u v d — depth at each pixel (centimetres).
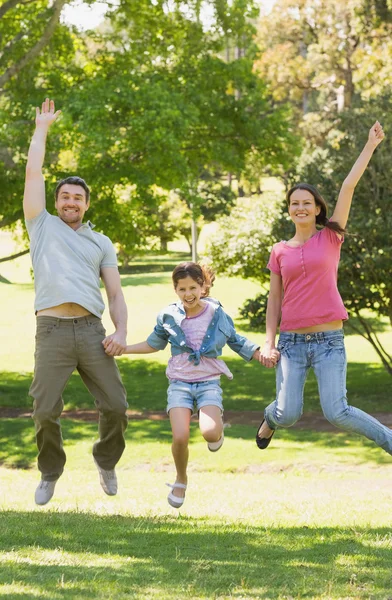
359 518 748
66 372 613
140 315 4069
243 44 2548
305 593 431
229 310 4141
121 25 2478
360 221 2005
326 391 601
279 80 4919
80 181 629
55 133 2055
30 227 625
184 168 2205
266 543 582
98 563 502
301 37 5044
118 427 636
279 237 2172
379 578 466
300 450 1705
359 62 3428
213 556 536
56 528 625
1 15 2217
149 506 899
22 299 4772
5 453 1750
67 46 2450
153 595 417
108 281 626
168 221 5256
